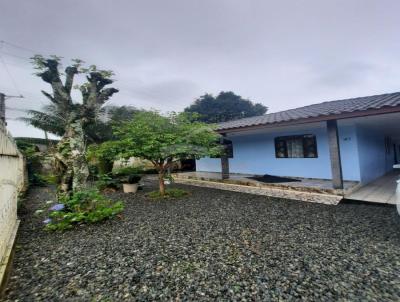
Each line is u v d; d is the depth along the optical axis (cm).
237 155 1138
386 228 378
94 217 452
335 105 883
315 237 352
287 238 352
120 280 250
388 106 486
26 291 234
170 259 295
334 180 630
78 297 222
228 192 763
